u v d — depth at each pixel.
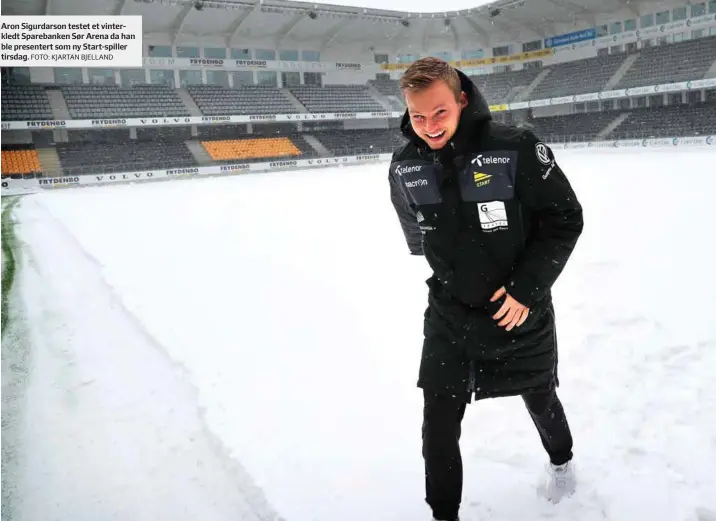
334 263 5.88
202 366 3.19
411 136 1.59
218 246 7.09
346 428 2.47
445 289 1.70
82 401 2.84
